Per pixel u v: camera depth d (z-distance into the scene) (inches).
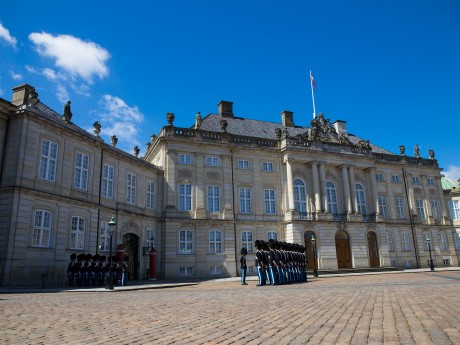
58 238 1227.2
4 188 1101.1
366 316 406.9
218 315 438.6
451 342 270.7
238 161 1988.2
